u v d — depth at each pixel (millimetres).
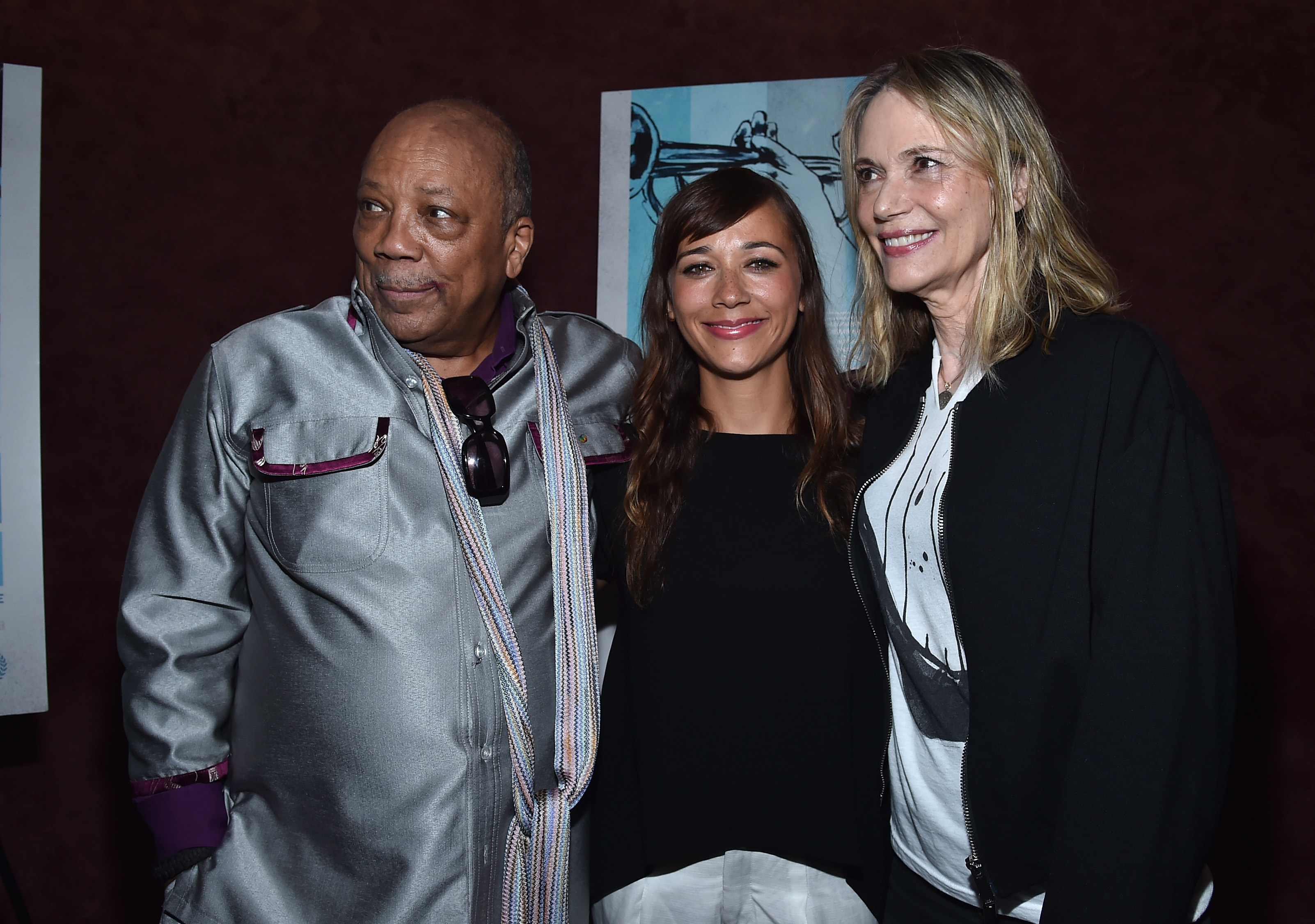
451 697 1242
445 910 1217
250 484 1318
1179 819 939
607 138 2371
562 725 1333
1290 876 2145
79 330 2488
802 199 2271
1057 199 1174
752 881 1444
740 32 2344
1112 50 2186
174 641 1281
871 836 1410
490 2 2451
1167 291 2172
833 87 2260
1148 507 992
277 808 1273
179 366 2494
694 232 1494
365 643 1237
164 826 1246
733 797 1409
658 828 1415
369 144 2471
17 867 2479
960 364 1257
